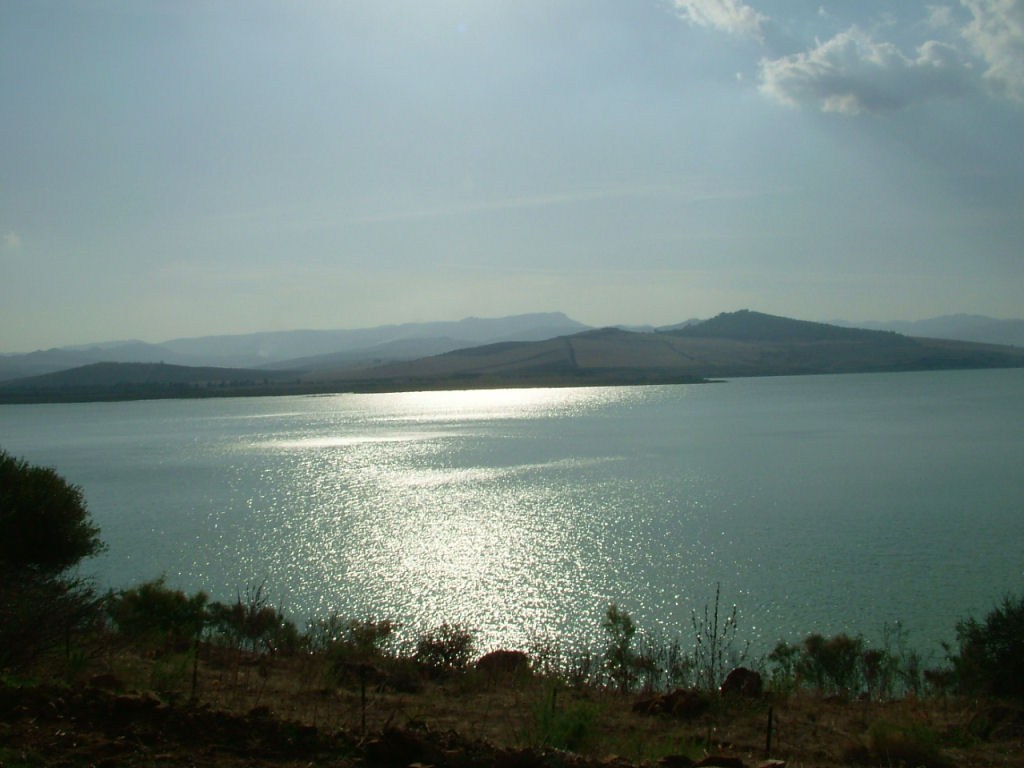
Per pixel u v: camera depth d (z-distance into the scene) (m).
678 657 16.83
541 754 6.57
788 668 14.91
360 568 30.61
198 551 33.72
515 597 26.38
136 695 7.09
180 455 76.81
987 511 38.88
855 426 92.12
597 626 23.11
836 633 21.45
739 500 44.00
